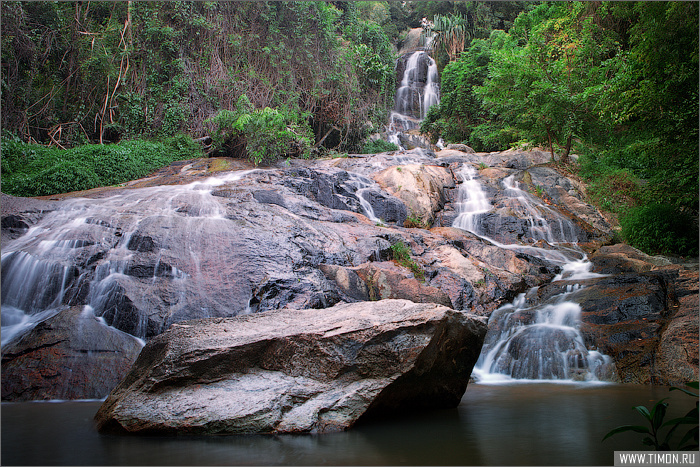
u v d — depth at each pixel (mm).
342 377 4367
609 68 16328
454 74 27219
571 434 3934
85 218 9352
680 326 7156
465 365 5109
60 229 8969
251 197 11203
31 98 17062
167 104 18219
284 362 4477
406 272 9430
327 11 21250
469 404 5242
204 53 18859
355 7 26266
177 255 8352
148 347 4773
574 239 13656
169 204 10320
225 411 4016
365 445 3600
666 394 5793
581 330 7840
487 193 15430
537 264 11336
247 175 13594
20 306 7684
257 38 19828
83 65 17609
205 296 7703
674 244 12500
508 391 6105
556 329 7957
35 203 10141
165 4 18531
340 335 4422
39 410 5176
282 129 16922
